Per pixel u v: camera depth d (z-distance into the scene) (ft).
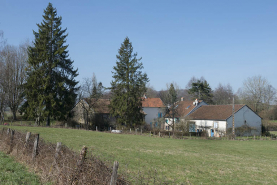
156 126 187.01
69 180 26.48
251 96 246.06
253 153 95.40
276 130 233.35
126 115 180.45
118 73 183.93
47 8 161.99
